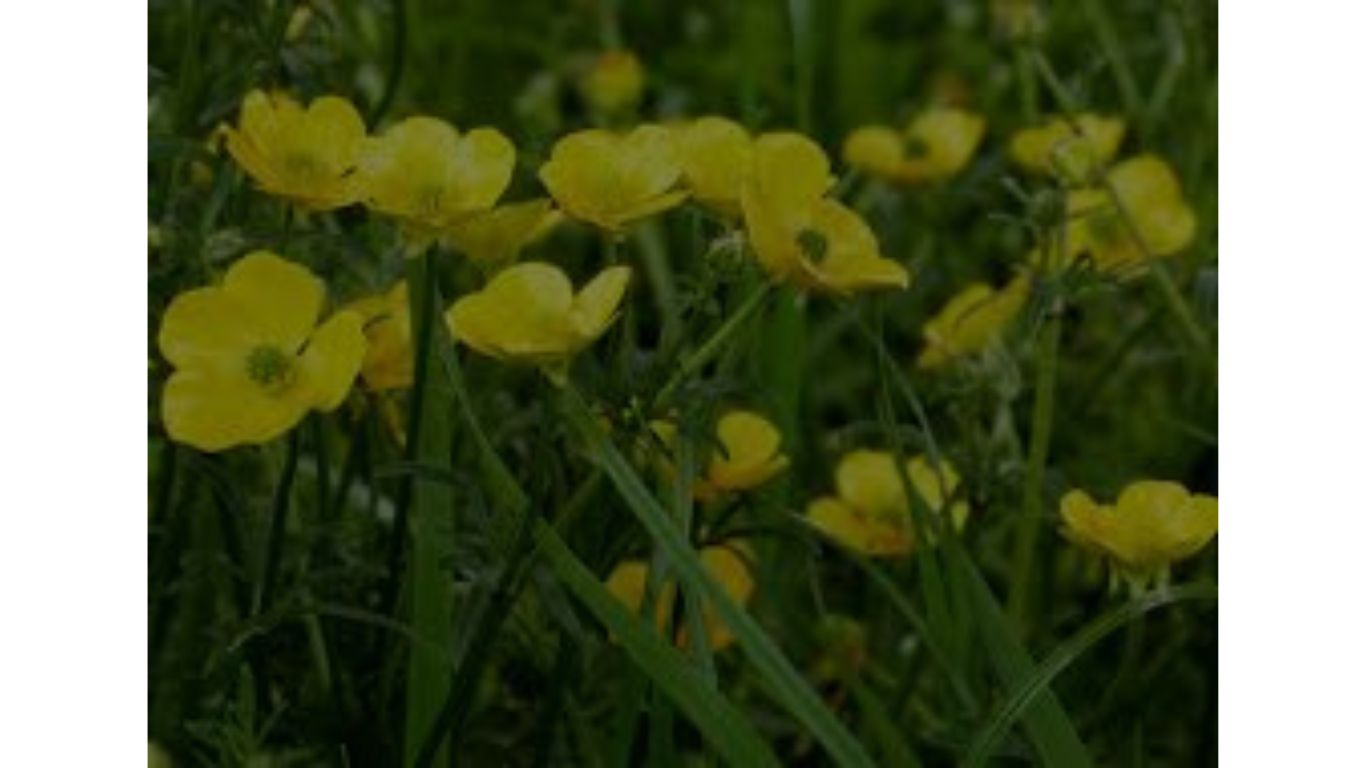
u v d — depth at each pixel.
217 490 0.61
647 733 0.63
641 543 0.65
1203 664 0.74
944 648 0.62
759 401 0.69
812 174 0.58
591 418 0.56
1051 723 0.58
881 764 0.67
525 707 0.64
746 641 0.56
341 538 0.63
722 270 0.58
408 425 0.59
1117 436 0.79
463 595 0.61
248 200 0.65
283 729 0.61
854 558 0.62
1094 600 0.73
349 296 0.66
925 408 0.74
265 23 0.69
